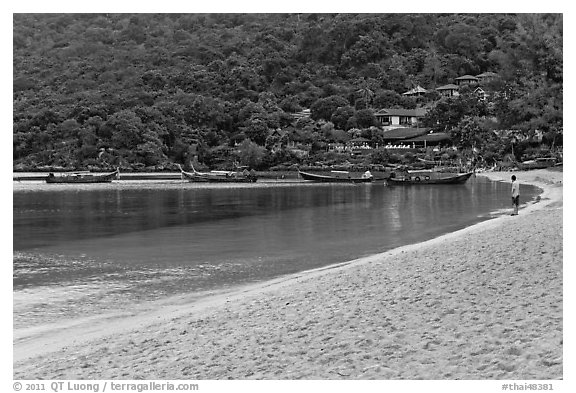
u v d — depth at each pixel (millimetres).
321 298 17266
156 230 40094
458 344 12375
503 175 100312
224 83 180000
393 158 134000
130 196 77000
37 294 21453
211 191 86375
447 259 20672
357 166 128875
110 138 140375
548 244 20719
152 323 16688
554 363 11023
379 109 166125
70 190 91375
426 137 141625
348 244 32062
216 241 34312
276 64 191250
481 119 134500
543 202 49781
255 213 51469
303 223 42812
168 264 27109
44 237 36969
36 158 135375
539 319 13070
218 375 12289
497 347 11969
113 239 35781
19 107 150625
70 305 19812
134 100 156750
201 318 16578
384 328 13805
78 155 135875
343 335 13711
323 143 144250
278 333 14383
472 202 56125
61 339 15891
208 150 145000
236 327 15281
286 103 171250
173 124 147125
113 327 16906
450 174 112062
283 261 27266
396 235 35094
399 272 19547
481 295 15422
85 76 173375
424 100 175125
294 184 104000
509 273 17203
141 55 192000
